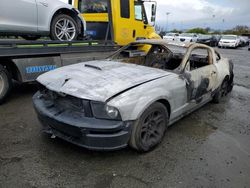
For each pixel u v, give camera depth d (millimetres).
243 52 22531
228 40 28734
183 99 3885
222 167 3084
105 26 7250
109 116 2797
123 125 2863
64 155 3135
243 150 3549
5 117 4270
